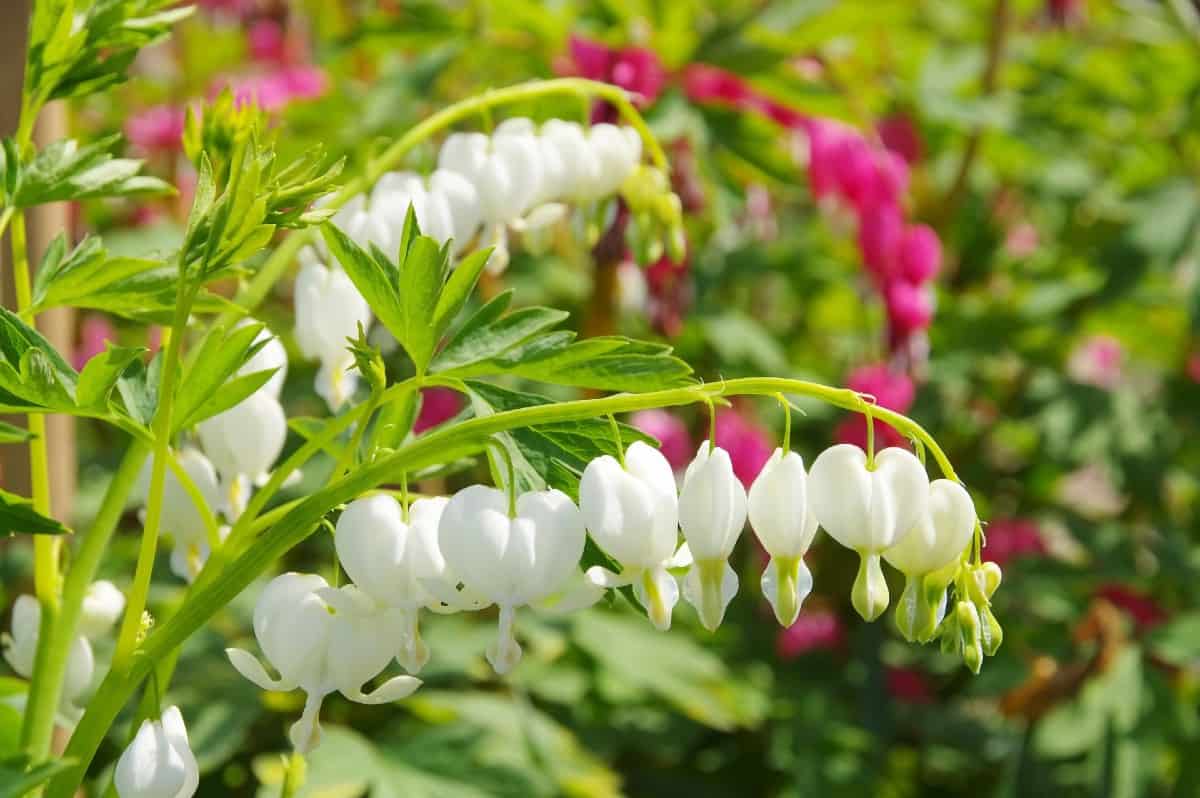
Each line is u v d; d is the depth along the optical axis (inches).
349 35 57.8
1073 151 72.9
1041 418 67.7
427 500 30.9
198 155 33.2
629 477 30.4
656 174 35.0
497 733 46.4
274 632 30.8
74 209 57.7
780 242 73.4
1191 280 64.4
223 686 44.0
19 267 33.0
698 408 62.8
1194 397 71.2
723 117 51.0
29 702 32.6
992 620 30.4
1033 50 76.6
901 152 63.5
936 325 67.4
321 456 50.6
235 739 41.9
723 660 59.7
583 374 31.5
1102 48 77.7
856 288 66.6
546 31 53.9
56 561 32.9
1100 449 66.6
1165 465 66.7
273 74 67.9
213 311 32.9
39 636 32.7
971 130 67.6
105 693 31.0
